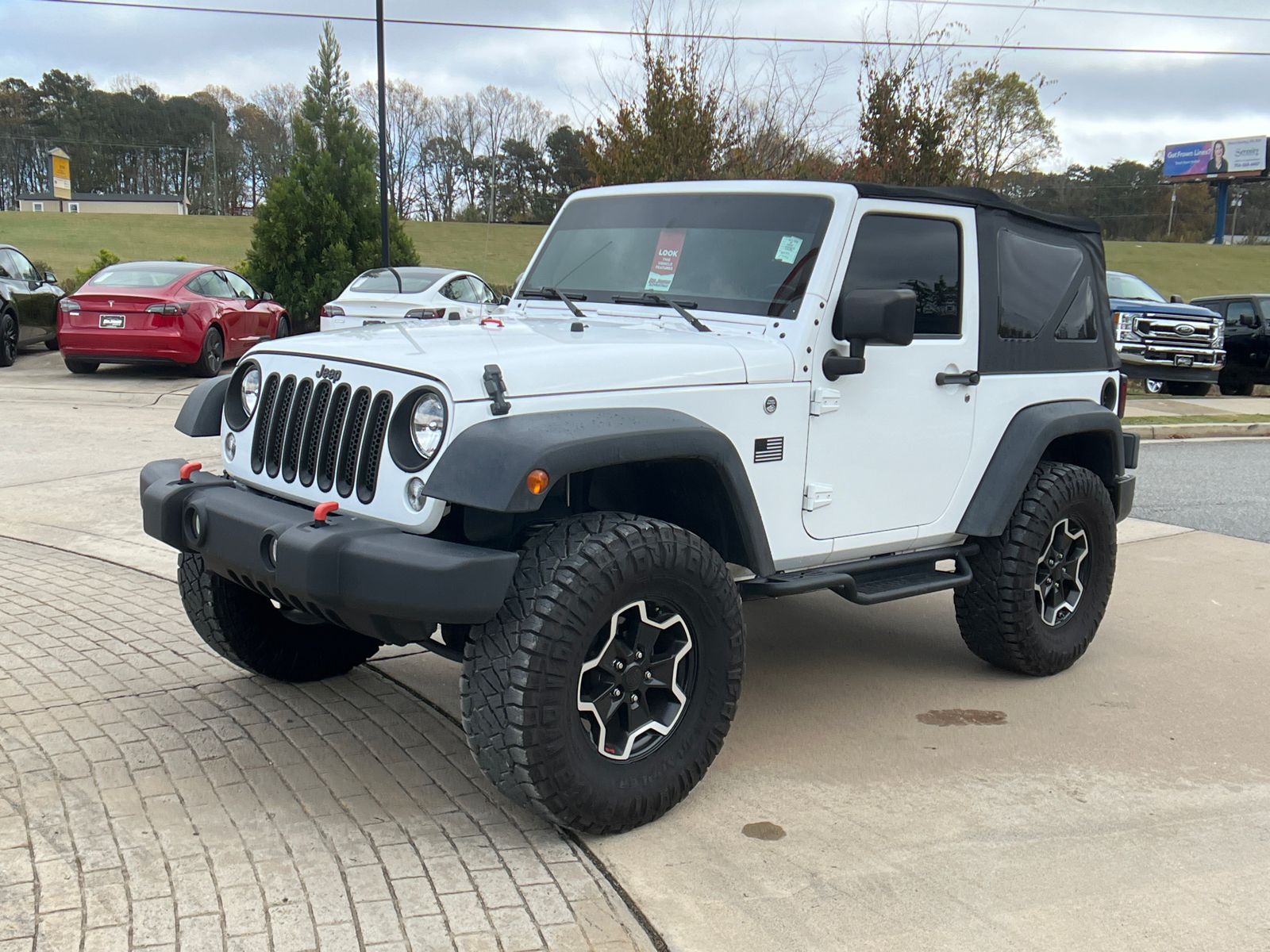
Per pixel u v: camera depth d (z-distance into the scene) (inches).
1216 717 160.9
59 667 162.9
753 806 127.8
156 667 164.6
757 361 129.0
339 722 146.5
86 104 3796.8
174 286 525.7
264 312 605.0
